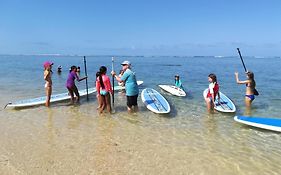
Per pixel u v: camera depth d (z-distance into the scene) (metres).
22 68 41.81
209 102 11.42
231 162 6.73
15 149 7.27
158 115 11.05
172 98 14.84
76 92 12.95
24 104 12.08
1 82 21.81
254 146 7.81
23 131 8.82
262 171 6.27
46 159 6.69
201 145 7.84
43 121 10.01
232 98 14.88
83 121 10.05
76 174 5.95
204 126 9.67
